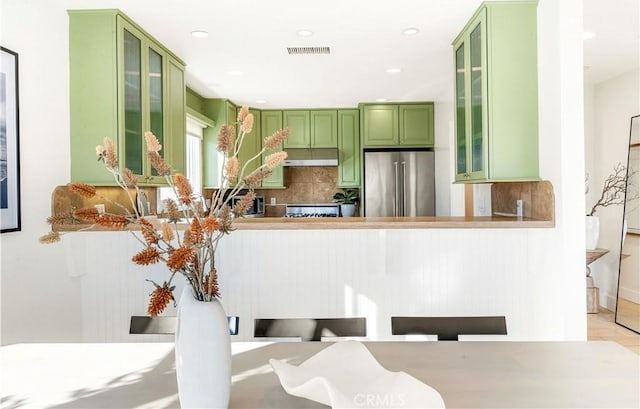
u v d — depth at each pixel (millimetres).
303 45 3309
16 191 2188
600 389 1179
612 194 4516
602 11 2785
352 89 4793
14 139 2180
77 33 2693
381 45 3330
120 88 2709
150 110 3096
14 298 2184
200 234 925
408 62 3768
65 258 2584
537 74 2676
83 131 2703
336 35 3111
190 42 3221
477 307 2658
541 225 2479
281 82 4426
